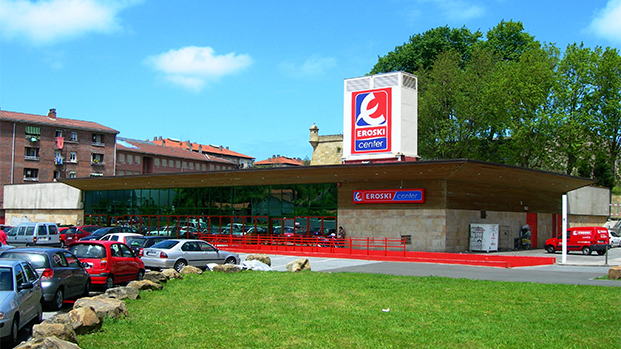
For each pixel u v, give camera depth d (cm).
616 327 1060
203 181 4341
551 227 4500
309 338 983
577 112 4900
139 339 968
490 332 1020
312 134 7462
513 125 4812
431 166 3219
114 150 8731
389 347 916
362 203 3656
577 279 1916
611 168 5722
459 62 5828
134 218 4903
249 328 1063
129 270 1850
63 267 1432
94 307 1129
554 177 3950
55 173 8050
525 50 5662
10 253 1367
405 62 6022
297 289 1591
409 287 1633
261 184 4141
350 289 1595
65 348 781
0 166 7488
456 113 5138
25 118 7906
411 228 3453
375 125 3609
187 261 2292
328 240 3559
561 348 901
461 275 2092
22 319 1072
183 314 1202
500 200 3838
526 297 1427
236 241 4172
